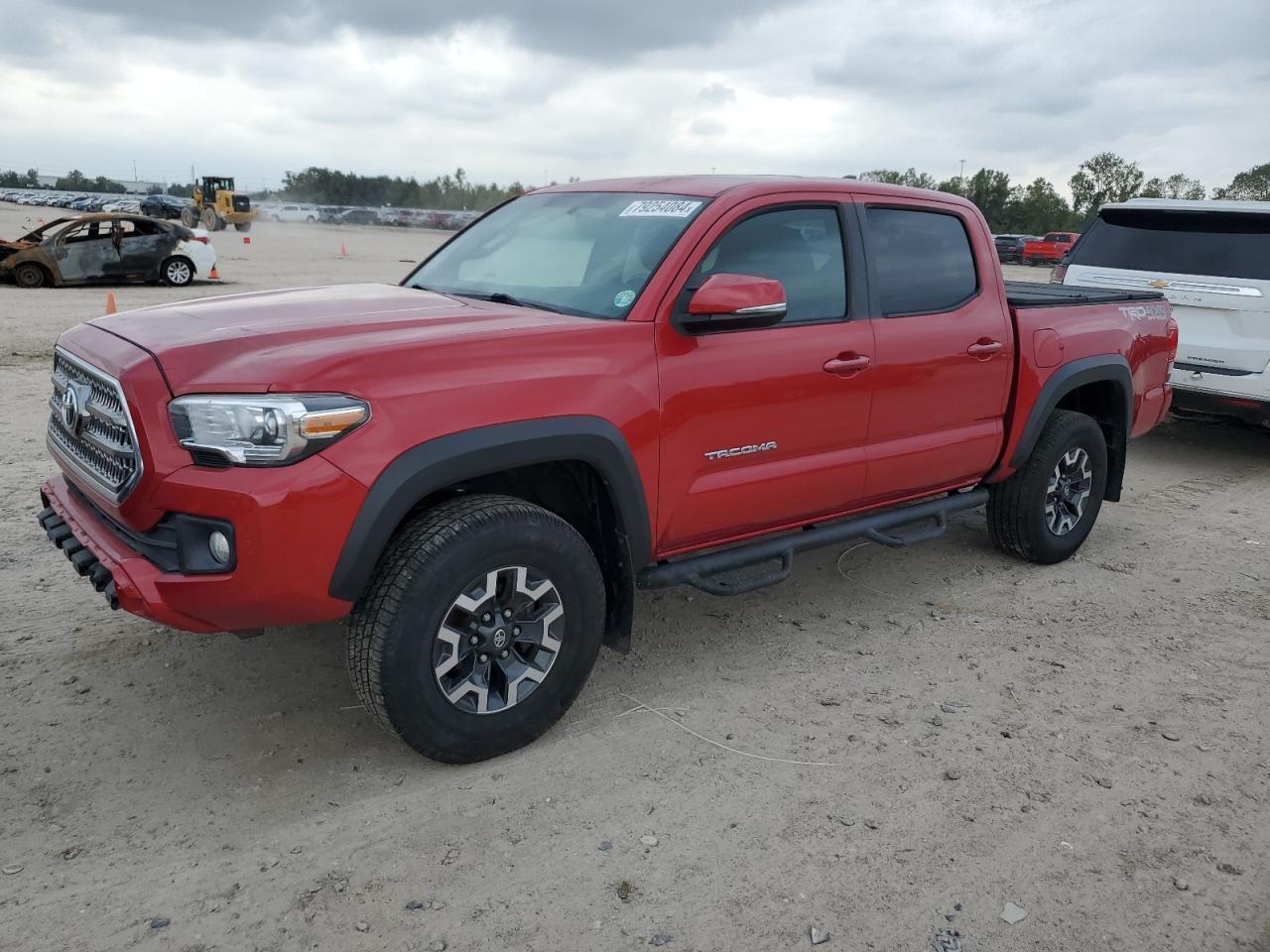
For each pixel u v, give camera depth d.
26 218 49.59
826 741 3.59
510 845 2.94
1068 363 5.13
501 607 3.28
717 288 3.42
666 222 3.84
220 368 2.91
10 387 8.84
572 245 4.04
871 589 5.12
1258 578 5.51
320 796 3.14
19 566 4.80
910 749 3.56
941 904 2.75
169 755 3.33
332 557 2.90
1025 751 3.58
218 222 50.41
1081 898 2.80
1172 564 5.70
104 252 18.17
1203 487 7.57
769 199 3.97
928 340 4.45
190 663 3.95
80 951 2.46
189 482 2.83
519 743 3.39
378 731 3.54
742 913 2.69
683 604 4.83
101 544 3.10
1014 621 4.77
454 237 4.77
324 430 2.84
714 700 3.87
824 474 4.16
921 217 4.61
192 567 2.89
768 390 3.85
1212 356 7.93
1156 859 2.98
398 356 3.00
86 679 3.78
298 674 3.90
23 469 6.34
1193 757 3.58
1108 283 8.45
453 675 3.26
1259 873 2.94
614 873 2.83
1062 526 5.49
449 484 3.20
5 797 3.05
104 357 3.16
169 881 2.73
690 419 3.64
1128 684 4.14
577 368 3.32
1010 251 49.66
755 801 3.20
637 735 3.59
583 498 3.64
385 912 2.64
